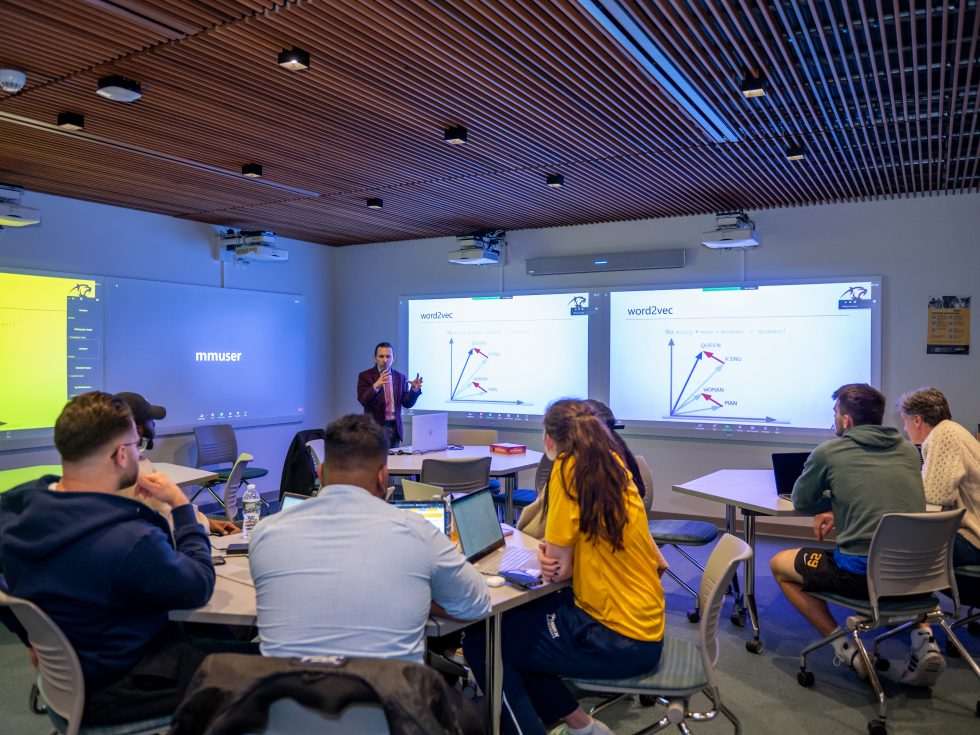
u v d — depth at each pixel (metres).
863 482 3.31
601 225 7.02
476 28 3.00
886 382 5.92
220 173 5.24
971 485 3.65
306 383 8.23
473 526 2.86
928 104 3.71
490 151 4.66
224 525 3.29
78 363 6.14
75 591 2.00
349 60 3.28
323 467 2.00
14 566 2.06
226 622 2.26
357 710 1.46
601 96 3.71
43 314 5.91
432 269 7.95
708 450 6.56
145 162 4.98
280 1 2.75
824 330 6.07
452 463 4.87
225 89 3.63
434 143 4.50
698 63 3.35
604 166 4.99
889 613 3.18
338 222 7.05
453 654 3.26
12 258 5.75
